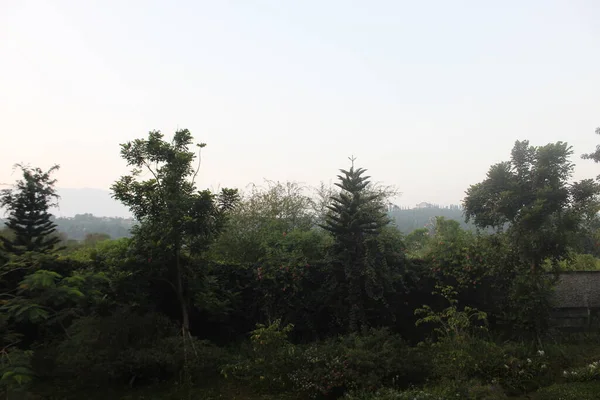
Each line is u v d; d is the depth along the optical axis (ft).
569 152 28.71
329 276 32.83
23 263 24.52
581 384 22.88
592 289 34.99
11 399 16.88
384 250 31.81
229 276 33.99
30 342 28.04
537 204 27.84
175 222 26.63
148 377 24.70
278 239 40.22
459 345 25.59
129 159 28.35
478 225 32.22
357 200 31.94
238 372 25.17
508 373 24.02
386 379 23.62
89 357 23.40
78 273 29.94
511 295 30.53
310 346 27.99
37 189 46.78
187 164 28.66
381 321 33.01
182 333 28.43
